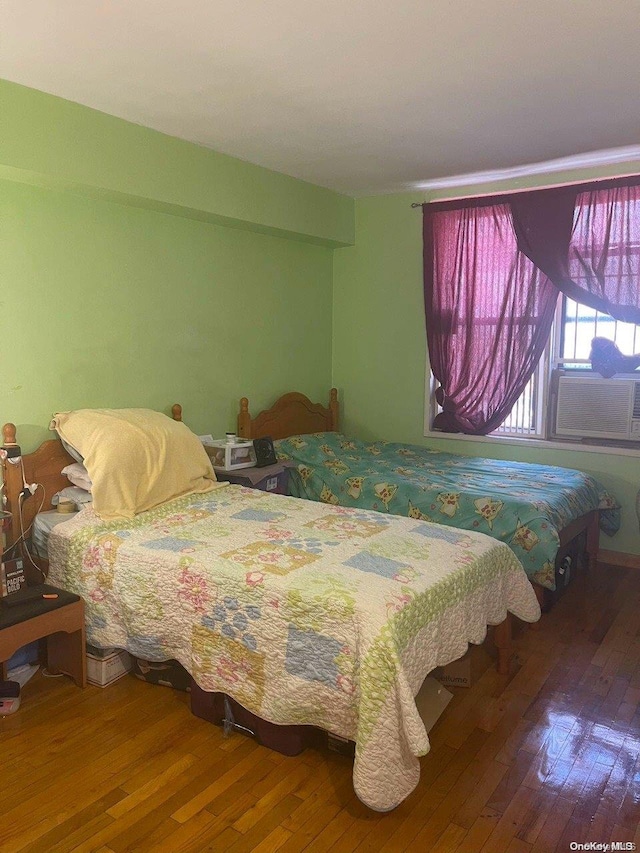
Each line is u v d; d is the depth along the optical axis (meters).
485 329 4.44
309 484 4.00
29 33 2.27
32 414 3.05
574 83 2.73
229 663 2.29
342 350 5.16
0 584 2.52
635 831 1.91
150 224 3.56
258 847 1.84
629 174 3.87
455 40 2.34
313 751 2.28
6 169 2.73
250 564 2.36
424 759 2.22
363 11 2.13
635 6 2.10
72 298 3.19
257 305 4.36
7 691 2.49
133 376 3.53
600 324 4.21
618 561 4.16
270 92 2.81
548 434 4.43
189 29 2.25
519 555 3.21
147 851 1.82
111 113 3.04
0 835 1.87
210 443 3.83
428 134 3.38
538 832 1.90
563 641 3.10
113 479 2.90
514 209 4.21
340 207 4.76
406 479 3.80
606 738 2.35
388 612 2.01
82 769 2.16
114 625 2.60
